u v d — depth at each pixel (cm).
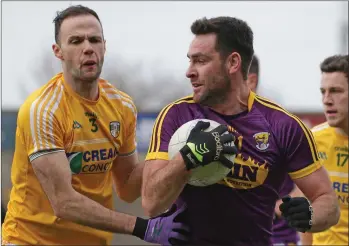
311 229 1492
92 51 1688
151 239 1608
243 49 1498
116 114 1783
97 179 1775
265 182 1517
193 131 1412
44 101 1686
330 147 2283
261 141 1506
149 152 1492
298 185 1562
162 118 1517
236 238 1518
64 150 1689
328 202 1522
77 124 1709
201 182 1442
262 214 1529
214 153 1377
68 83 1727
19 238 1756
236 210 1504
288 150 1523
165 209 1444
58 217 1680
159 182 1397
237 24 1494
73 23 1689
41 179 1669
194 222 1526
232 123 1512
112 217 1642
